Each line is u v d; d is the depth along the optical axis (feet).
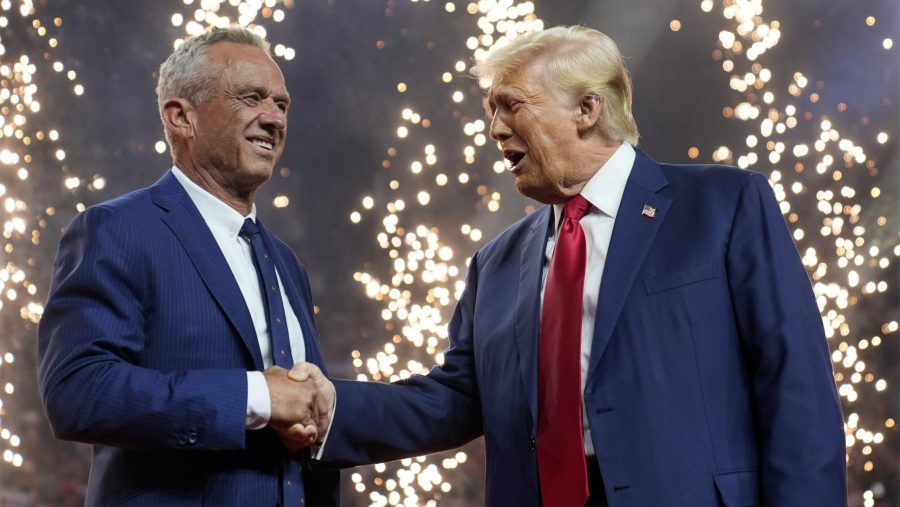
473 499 20.39
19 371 20.51
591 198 7.60
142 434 6.59
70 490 20.25
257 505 7.04
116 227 7.04
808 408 6.81
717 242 7.22
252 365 7.21
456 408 8.53
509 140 7.71
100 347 6.73
